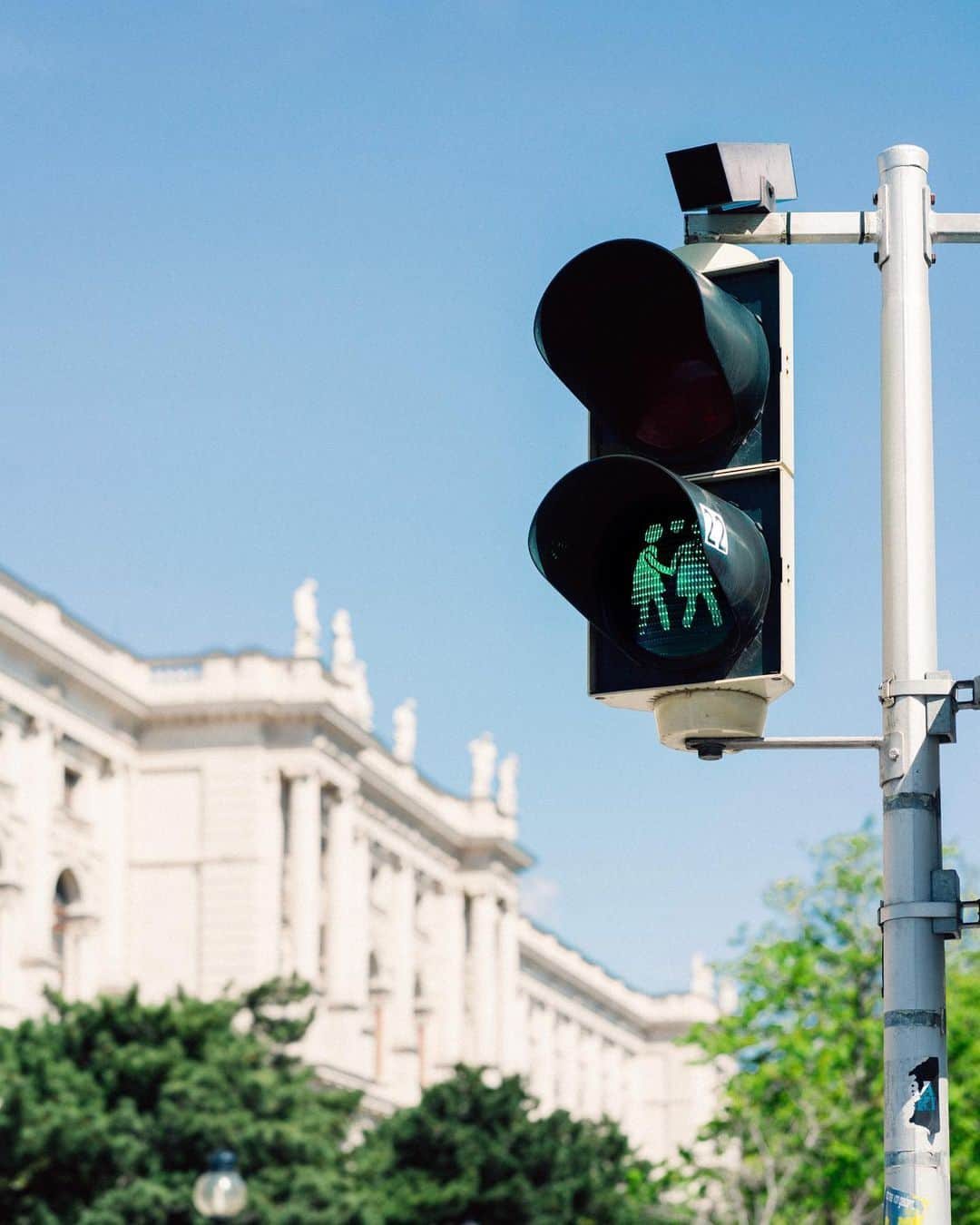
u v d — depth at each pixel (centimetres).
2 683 7662
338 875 9019
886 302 805
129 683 8631
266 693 8644
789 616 731
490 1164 5862
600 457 720
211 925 8469
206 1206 2509
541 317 751
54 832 7975
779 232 801
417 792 10250
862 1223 6162
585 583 749
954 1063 6094
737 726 746
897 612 783
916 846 766
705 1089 14500
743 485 745
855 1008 6341
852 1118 6112
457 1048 10450
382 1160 5850
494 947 10831
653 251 729
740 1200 6275
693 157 793
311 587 8850
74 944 8200
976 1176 5822
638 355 755
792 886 6481
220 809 8556
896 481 791
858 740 778
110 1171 4825
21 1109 4784
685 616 739
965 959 6359
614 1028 14188
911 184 809
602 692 754
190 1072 5084
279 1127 5041
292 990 5625
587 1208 6009
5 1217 4759
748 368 741
